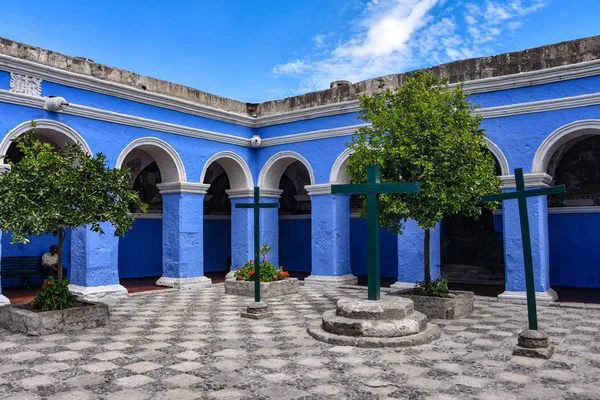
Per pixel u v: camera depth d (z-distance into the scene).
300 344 6.66
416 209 8.40
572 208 13.35
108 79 11.98
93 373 5.38
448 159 8.29
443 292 8.97
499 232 14.48
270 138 15.06
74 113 11.02
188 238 13.43
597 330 7.53
